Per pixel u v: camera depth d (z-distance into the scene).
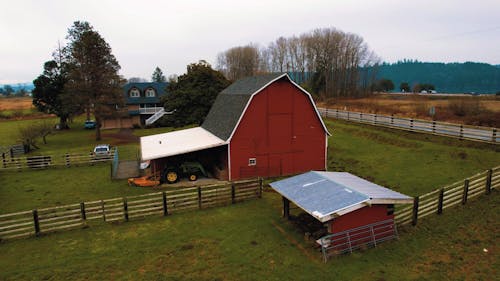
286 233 14.79
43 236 15.09
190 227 15.72
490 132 27.84
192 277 11.52
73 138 49.06
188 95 35.31
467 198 16.56
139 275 11.71
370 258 12.48
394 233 13.81
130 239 14.58
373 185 14.98
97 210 18.12
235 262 12.46
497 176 17.47
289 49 103.12
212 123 28.86
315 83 88.75
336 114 47.28
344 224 12.83
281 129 24.45
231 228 15.48
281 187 15.74
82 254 13.32
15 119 75.31
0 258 13.15
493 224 14.20
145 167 27.34
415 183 20.12
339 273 11.58
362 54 97.75
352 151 29.89
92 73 44.28
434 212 15.67
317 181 15.37
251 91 24.25
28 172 27.80
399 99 75.69
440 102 58.44
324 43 90.75
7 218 17.56
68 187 22.94
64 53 46.34
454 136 28.05
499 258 12.00
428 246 13.12
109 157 31.45
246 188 19.62
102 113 45.25
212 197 19.08
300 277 11.41
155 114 60.66
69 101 45.16
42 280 11.53
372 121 39.09
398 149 28.52
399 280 11.07
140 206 16.94
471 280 10.92
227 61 115.38
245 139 23.58
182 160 25.19
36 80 54.09
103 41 45.38
